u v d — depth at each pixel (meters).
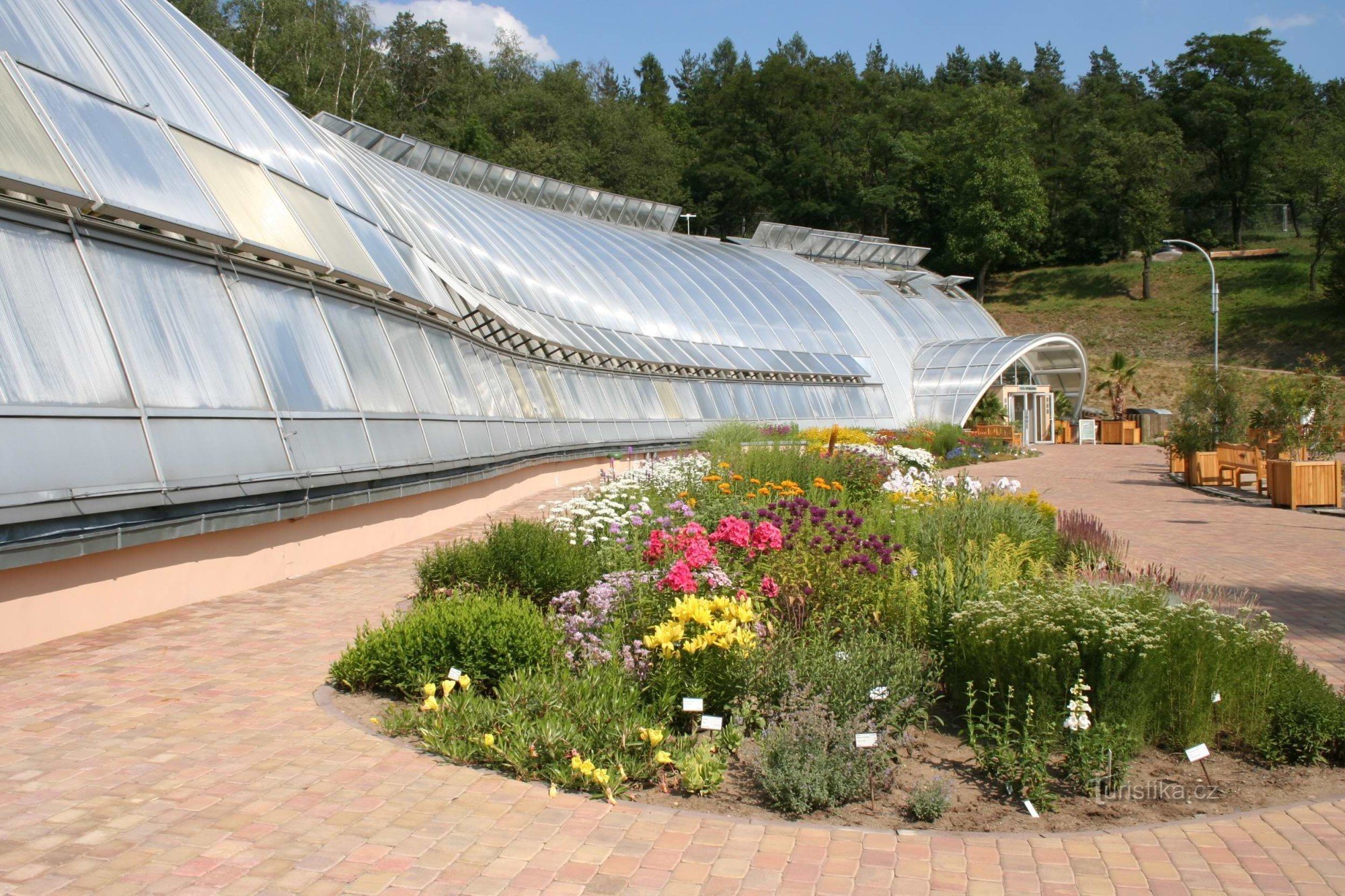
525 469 21.61
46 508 7.73
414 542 14.72
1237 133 96.88
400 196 26.08
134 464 8.86
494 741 6.11
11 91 9.46
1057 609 7.16
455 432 16.67
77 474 8.18
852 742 5.95
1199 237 97.75
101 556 8.85
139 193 10.28
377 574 11.95
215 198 11.79
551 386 25.98
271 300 12.45
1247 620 7.81
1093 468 36.12
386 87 84.12
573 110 90.25
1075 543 13.22
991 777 6.25
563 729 6.12
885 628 8.45
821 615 8.47
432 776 5.84
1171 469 32.38
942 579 8.86
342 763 5.95
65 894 4.23
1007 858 5.05
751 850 5.07
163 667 7.74
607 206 51.78
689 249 48.09
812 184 99.81
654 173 91.94
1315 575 13.33
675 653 6.98
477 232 31.23
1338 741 6.54
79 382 8.68
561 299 32.88
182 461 9.45
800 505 11.11
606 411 29.81
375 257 16.20
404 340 16.25
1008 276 96.38
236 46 69.12
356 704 7.09
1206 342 75.44
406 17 92.44
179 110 12.78
